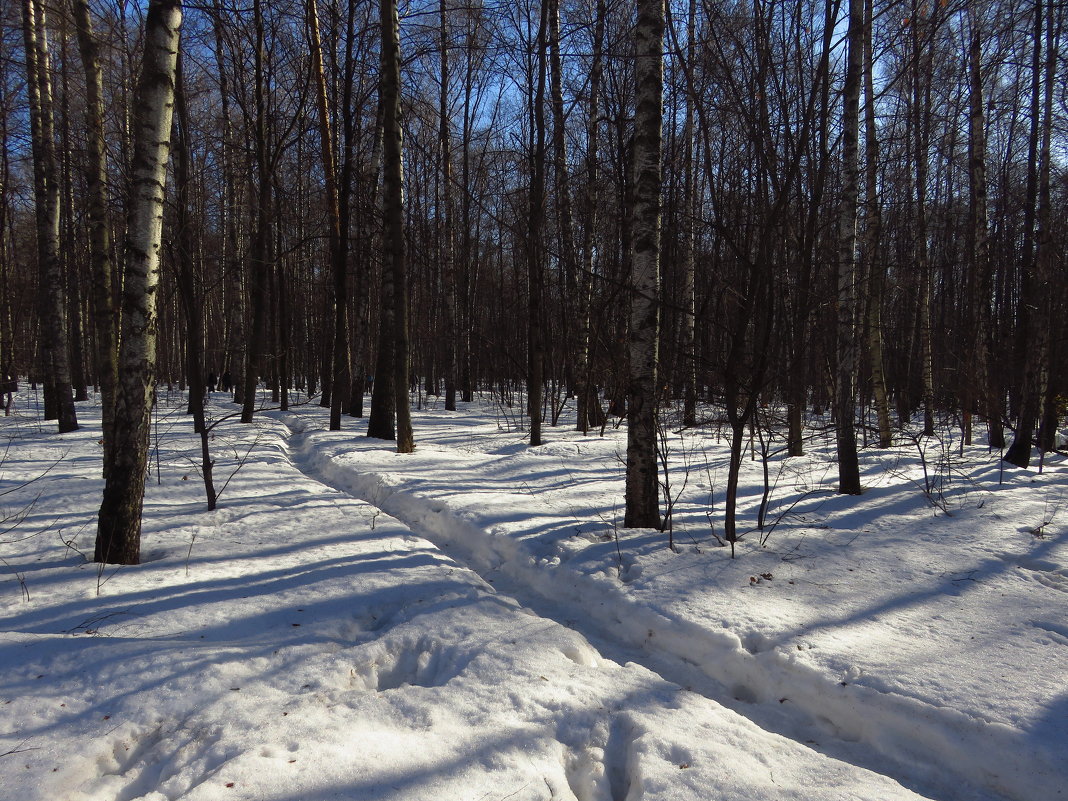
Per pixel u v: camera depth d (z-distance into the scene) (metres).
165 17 4.47
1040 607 4.00
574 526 5.82
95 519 5.88
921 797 2.44
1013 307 16.05
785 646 3.53
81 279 20.36
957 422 14.27
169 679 3.06
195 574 4.57
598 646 3.95
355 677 3.30
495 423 14.73
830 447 11.19
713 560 4.85
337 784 2.38
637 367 5.50
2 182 14.73
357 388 16.09
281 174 17.00
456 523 6.23
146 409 4.86
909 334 17.81
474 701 3.04
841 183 7.76
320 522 6.09
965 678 3.17
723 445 11.26
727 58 4.86
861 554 5.03
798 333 4.87
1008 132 15.76
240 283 20.42
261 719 2.81
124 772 2.55
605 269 15.16
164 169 4.62
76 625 3.66
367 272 16.17
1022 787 2.60
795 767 2.64
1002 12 9.94
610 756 2.76
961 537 5.45
